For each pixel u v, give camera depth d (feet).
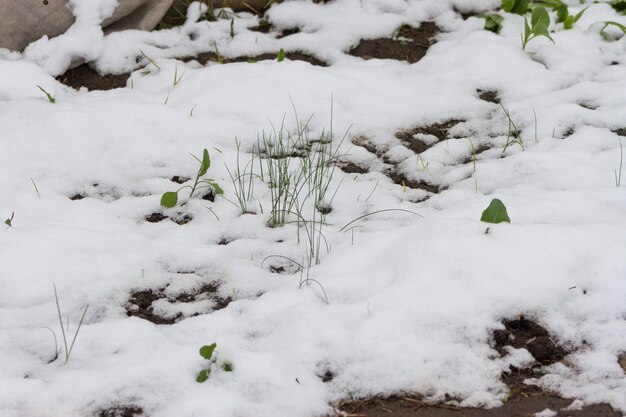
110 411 5.89
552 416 5.87
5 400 5.89
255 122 7.76
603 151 7.41
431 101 7.98
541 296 6.31
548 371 6.10
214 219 7.04
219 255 6.74
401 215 7.00
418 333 6.15
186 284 6.58
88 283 6.55
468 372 6.04
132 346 6.13
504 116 7.86
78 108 7.72
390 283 6.40
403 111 7.91
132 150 7.51
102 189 7.28
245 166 7.39
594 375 6.05
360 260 6.60
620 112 7.73
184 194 7.22
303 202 7.13
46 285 6.53
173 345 6.13
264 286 6.53
